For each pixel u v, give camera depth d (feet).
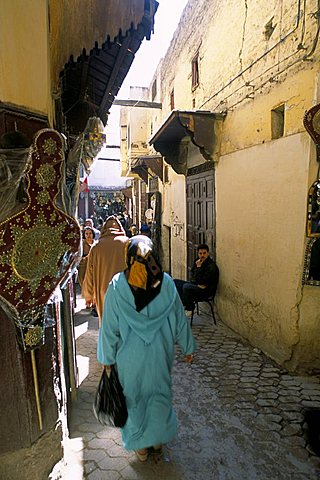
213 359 13.96
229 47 16.93
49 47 7.30
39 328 6.39
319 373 12.42
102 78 13.25
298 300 11.97
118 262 12.31
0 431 6.55
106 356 7.47
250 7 14.70
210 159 18.38
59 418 7.49
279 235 12.88
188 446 8.66
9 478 6.70
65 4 7.41
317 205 11.10
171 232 30.58
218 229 18.56
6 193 5.70
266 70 13.50
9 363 6.45
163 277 7.77
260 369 12.98
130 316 7.29
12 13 6.02
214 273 18.12
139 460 8.14
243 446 8.68
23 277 5.83
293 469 7.89
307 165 11.27
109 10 7.20
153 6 7.27
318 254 11.36
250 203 14.92
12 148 5.83
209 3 19.61
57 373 7.75
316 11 10.65
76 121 15.19
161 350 7.61
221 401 10.77
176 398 10.98
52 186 5.99
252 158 14.61
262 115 13.92
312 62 10.98
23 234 5.70
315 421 9.46
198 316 19.97
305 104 11.34
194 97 23.29
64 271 6.57
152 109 42.91
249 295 15.29
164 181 33.88
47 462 7.14
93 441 8.85
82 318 19.36
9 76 6.05
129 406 7.60
